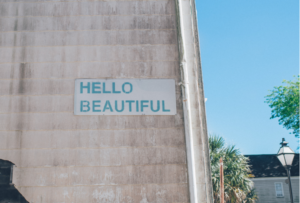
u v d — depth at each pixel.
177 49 4.37
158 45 4.37
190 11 4.58
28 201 3.72
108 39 4.37
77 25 4.43
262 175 20.94
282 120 20.94
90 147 3.94
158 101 4.14
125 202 3.74
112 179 3.82
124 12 4.50
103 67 4.25
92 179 3.81
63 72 4.21
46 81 4.18
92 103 4.10
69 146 3.93
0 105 4.06
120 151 3.93
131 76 4.23
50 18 4.45
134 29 4.43
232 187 12.43
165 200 3.76
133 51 4.33
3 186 3.76
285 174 20.83
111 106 4.10
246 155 23.56
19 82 4.17
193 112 4.13
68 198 3.74
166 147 3.97
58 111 4.06
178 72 4.27
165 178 3.84
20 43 4.33
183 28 4.48
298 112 20.12
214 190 12.30
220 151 12.91
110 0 4.55
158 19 4.49
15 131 3.97
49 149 3.91
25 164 3.85
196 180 3.87
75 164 3.86
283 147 7.20
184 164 3.90
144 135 4.00
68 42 4.35
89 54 4.30
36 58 4.27
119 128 4.02
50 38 4.36
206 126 4.15
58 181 3.80
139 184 3.81
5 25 4.41
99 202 3.74
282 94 20.84
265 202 20.30
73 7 4.51
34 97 4.11
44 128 3.99
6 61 4.25
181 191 3.80
